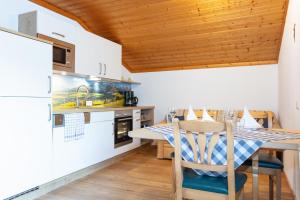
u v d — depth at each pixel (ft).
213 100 15.47
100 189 8.99
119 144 13.16
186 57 15.21
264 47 12.79
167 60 16.01
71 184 9.50
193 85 16.11
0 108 6.97
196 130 4.98
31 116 7.97
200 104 15.85
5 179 7.11
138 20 12.11
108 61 13.53
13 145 7.36
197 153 5.26
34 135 8.08
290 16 9.12
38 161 8.23
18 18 9.74
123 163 12.60
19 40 7.57
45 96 8.54
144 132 6.45
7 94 7.17
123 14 11.76
